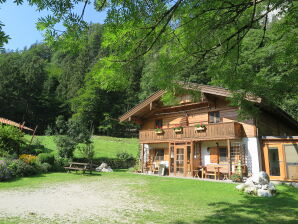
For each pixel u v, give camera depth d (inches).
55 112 2266.2
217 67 224.8
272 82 281.4
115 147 1323.8
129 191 398.3
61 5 108.3
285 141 553.3
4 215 228.2
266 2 185.0
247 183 402.0
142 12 120.2
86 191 388.5
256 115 336.8
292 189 429.7
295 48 243.3
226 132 606.2
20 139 786.2
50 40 117.9
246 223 217.6
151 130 786.8
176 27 152.9
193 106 740.7
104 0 112.6
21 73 2165.4
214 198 343.9
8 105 1977.1
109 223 209.0
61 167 708.7
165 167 738.8
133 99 2098.9
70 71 2640.3
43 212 244.7
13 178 506.0
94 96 1942.7
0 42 85.3
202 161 687.7
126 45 137.5
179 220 223.5
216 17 156.7
